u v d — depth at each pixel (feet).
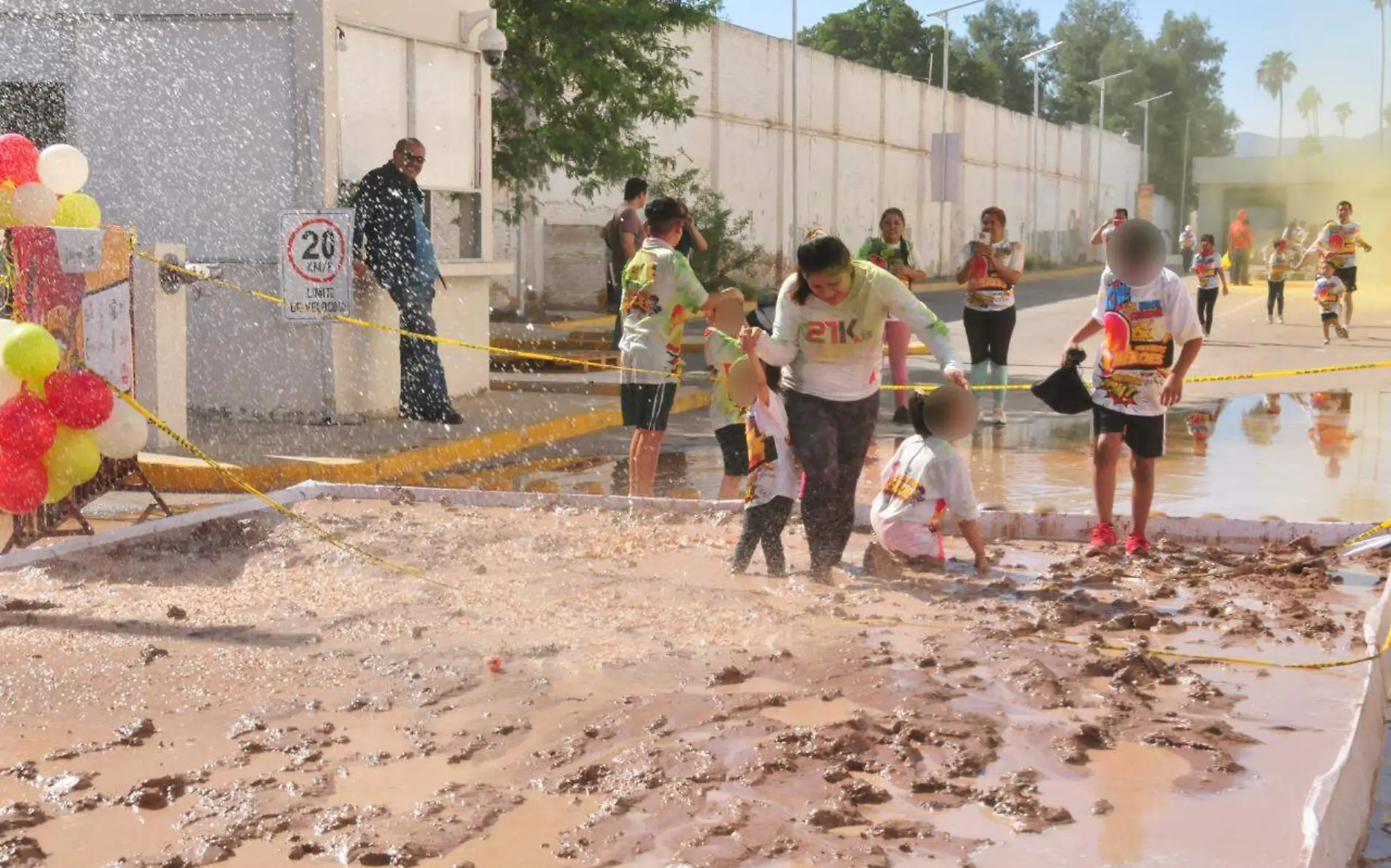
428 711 15.98
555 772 14.19
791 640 18.84
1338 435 41.34
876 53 229.45
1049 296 138.41
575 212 102.12
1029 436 42.14
